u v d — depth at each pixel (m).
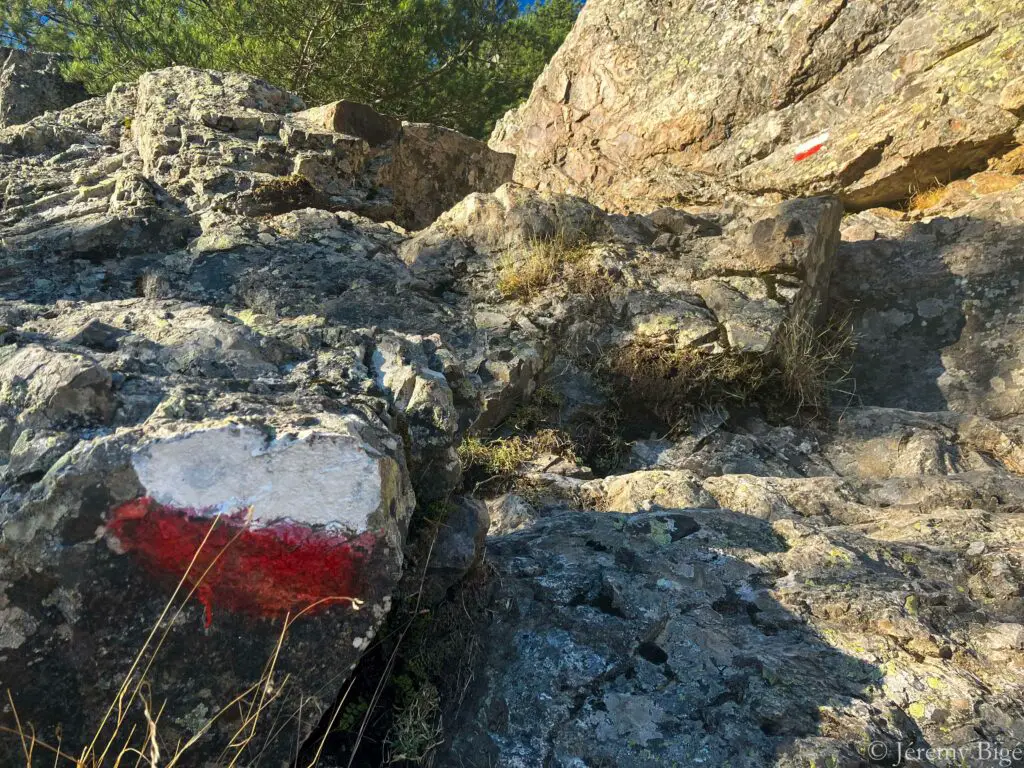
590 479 3.85
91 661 1.66
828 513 3.10
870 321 5.26
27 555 1.62
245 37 12.66
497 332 4.38
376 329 2.49
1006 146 6.67
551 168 11.41
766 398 4.42
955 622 2.25
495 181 7.67
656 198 8.89
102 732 1.68
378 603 1.80
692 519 2.79
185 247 4.96
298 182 5.86
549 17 18.62
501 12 15.57
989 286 5.05
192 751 1.72
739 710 1.93
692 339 4.41
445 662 2.18
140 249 4.84
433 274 4.88
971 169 6.88
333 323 2.57
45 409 1.77
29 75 10.95
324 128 6.62
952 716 1.91
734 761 1.81
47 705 1.65
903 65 7.76
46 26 14.84
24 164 6.54
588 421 4.23
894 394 4.84
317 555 1.75
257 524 1.71
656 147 10.02
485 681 2.11
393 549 1.81
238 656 1.74
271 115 6.64
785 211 5.04
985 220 5.33
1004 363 4.74
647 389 4.29
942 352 4.94
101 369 1.84
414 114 14.47
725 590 2.39
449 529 2.27
